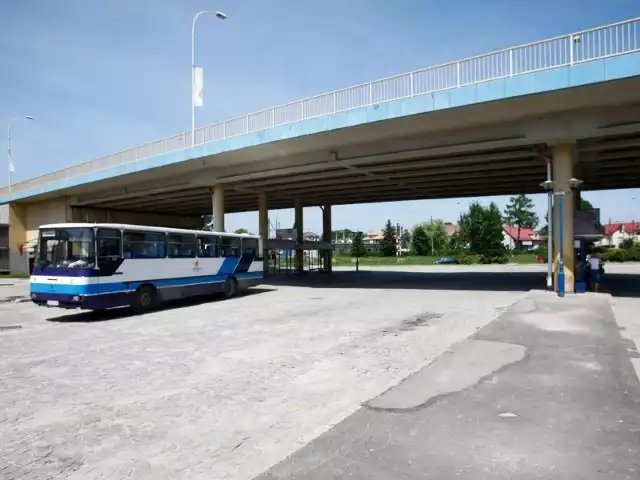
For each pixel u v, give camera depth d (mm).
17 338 12008
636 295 18859
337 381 7332
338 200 41344
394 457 4445
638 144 19047
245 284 22969
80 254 14844
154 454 4773
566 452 4453
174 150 27609
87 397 6773
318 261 45688
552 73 16078
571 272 19391
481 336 10047
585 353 8445
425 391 6438
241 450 4832
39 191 39406
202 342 10883
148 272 16984
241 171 28000
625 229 117562
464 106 17766
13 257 45312
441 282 29562
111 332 12641
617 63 15086
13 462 4637
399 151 21828
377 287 26531
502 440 4762
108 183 34188
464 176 27906
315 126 21312
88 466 4527
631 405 5723
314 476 4117
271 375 7781
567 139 18672
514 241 117750
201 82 28828
